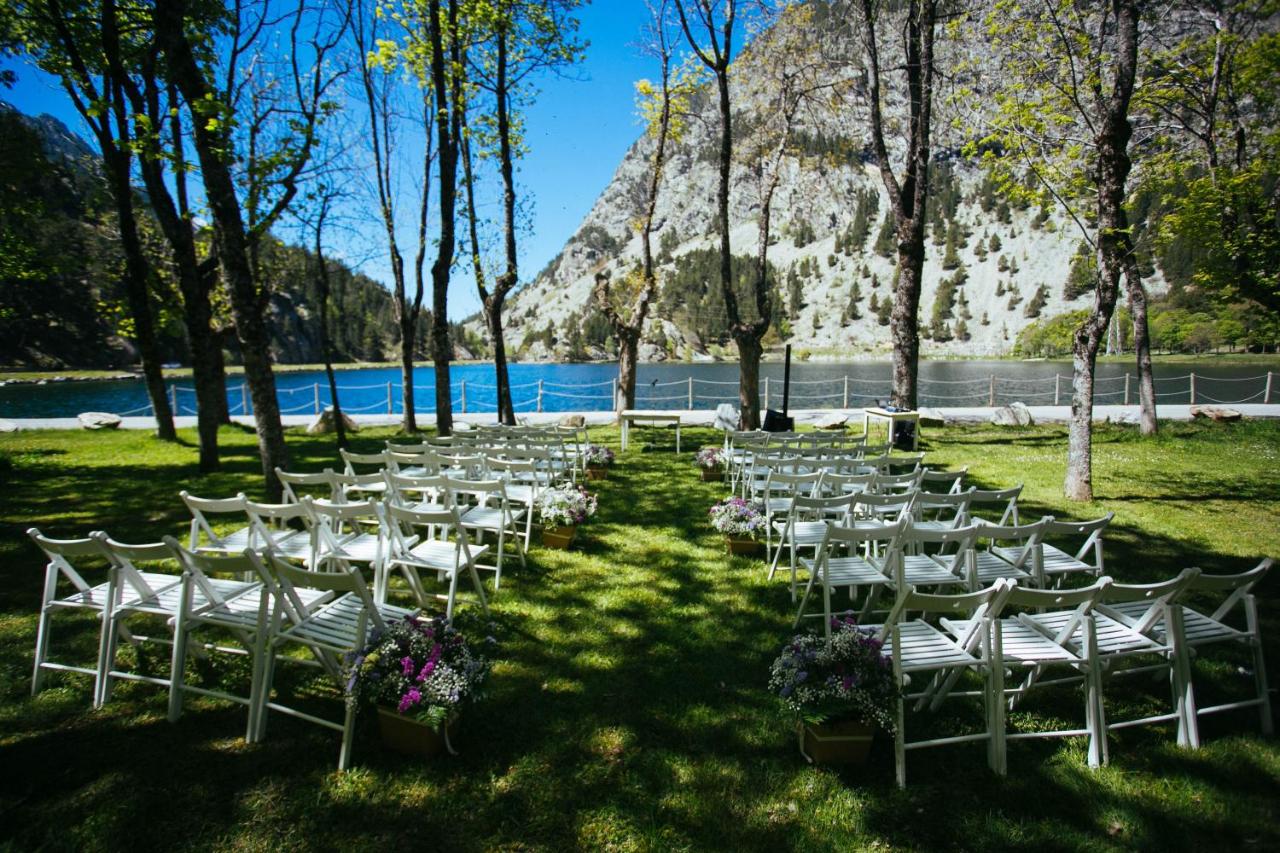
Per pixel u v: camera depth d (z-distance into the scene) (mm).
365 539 5055
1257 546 6430
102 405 27812
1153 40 11516
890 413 12047
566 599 5070
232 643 4199
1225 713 3629
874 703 2930
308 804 2791
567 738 3287
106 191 13031
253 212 7938
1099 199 7875
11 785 2873
